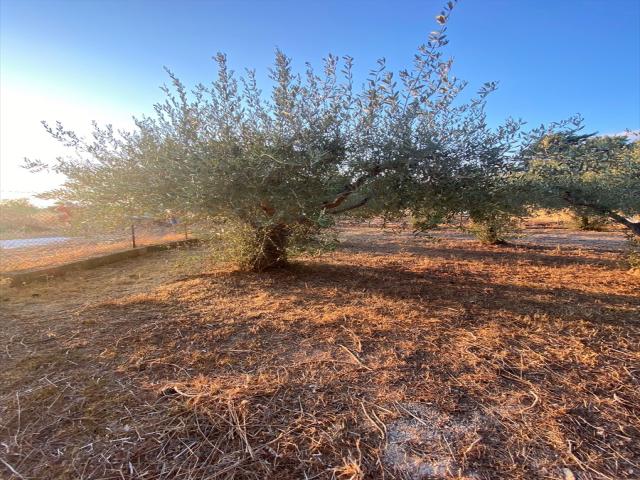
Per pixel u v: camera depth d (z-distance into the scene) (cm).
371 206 429
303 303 384
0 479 150
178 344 282
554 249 789
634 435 180
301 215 408
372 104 349
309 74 370
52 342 285
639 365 251
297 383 225
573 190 430
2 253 629
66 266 546
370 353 268
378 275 517
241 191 375
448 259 663
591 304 383
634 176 442
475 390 219
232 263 545
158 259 677
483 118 370
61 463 160
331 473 156
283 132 367
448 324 324
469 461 163
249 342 287
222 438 176
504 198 388
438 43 311
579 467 160
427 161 363
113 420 189
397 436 179
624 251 718
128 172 386
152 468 158
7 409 197
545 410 200
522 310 363
